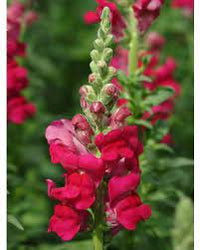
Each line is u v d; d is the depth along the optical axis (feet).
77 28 32.37
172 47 29.19
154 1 17.26
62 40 31.45
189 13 29.37
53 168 23.85
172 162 18.62
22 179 19.33
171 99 22.16
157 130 18.25
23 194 21.01
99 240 12.76
